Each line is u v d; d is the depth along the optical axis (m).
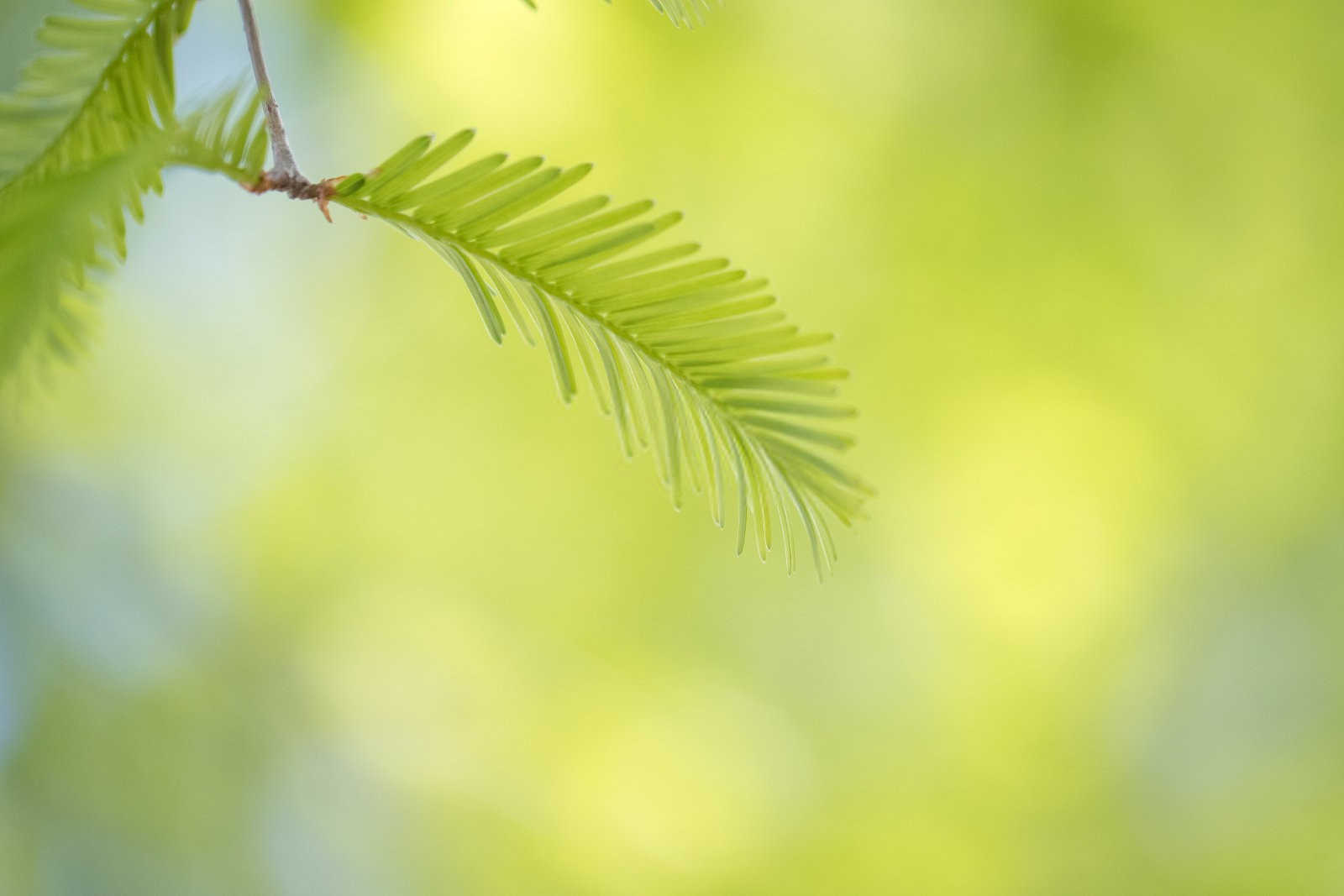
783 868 4.67
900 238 4.02
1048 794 4.94
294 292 4.45
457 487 4.61
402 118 3.88
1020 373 4.24
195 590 4.27
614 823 4.47
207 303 4.37
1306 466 4.41
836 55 3.74
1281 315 4.13
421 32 3.73
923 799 4.88
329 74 3.83
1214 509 4.55
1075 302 4.12
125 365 4.22
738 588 4.72
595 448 4.57
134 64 1.00
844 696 4.81
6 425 3.94
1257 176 3.89
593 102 3.80
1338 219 3.91
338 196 0.94
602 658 4.66
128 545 4.17
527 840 4.38
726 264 1.06
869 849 4.84
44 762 3.75
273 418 4.52
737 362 1.11
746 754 4.69
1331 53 3.70
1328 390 4.21
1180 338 4.19
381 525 4.59
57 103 0.99
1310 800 5.02
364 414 4.55
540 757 4.51
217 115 0.89
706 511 4.64
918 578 4.70
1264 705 5.02
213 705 4.13
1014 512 4.52
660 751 4.60
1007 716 4.89
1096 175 3.89
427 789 4.34
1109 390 4.25
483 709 4.51
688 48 3.72
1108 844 5.00
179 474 4.41
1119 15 3.71
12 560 3.86
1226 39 3.71
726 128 3.85
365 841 4.23
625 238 1.01
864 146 3.89
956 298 4.12
